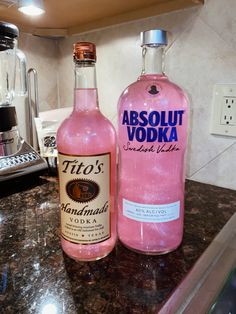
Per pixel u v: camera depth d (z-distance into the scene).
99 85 0.84
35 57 0.87
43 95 0.92
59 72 0.95
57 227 0.48
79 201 0.35
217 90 0.62
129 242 0.39
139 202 0.37
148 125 0.35
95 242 0.36
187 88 0.67
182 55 0.66
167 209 0.37
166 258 0.39
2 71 0.79
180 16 0.64
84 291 0.32
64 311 0.29
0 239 0.44
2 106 0.64
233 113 0.61
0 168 0.62
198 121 0.66
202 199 0.61
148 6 0.67
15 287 0.33
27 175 0.67
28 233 0.46
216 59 0.61
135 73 0.75
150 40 0.35
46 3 0.65
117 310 0.29
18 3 0.63
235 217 0.53
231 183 0.65
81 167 0.34
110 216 0.37
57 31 0.86
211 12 0.60
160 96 0.35
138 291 0.32
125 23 0.74
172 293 0.32
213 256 0.42
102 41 0.81
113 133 0.36
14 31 0.58
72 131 0.34
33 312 0.29
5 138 0.63
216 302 0.41
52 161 0.75
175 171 0.37
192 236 0.45
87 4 0.65
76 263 0.37
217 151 0.65
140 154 0.36
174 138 0.35
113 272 0.35
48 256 0.39
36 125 0.76
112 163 0.36
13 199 0.60
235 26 0.58
